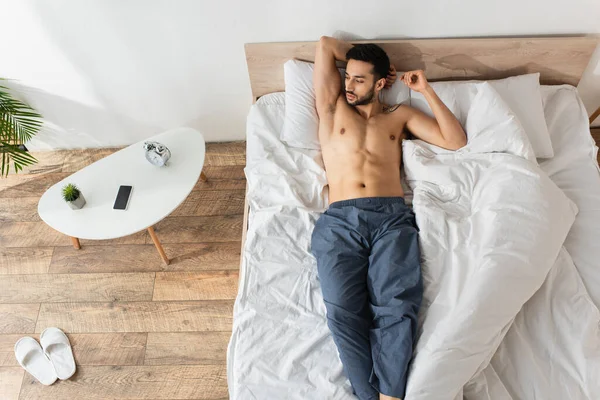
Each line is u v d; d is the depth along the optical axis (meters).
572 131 2.01
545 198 1.68
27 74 2.14
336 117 2.02
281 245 1.79
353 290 1.66
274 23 1.99
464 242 1.68
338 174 1.95
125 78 2.19
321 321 1.64
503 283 1.52
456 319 1.49
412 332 1.54
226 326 2.10
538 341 1.55
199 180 2.46
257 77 2.18
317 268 1.74
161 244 2.30
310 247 1.81
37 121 2.28
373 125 1.99
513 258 1.57
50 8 1.86
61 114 2.36
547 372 1.50
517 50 2.03
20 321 2.14
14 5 1.84
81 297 2.18
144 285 2.20
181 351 2.05
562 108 2.05
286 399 1.50
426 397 1.42
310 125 2.03
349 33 2.04
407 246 1.73
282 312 1.67
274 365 1.56
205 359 2.03
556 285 1.63
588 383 1.46
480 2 1.92
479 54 2.05
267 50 2.06
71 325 2.12
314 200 1.95
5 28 1.92
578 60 2.06
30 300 2.18
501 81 2.03
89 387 1.99
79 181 2.06
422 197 1.81
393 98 2.05
